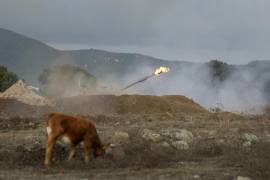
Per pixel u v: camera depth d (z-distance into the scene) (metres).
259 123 58.03
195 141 45.62
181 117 63.66
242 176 34.00
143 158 38.78
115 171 36.06
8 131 51.62
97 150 39.12
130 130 48.88
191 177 33.88
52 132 37.62
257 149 41.44
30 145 41.81
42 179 33.16
